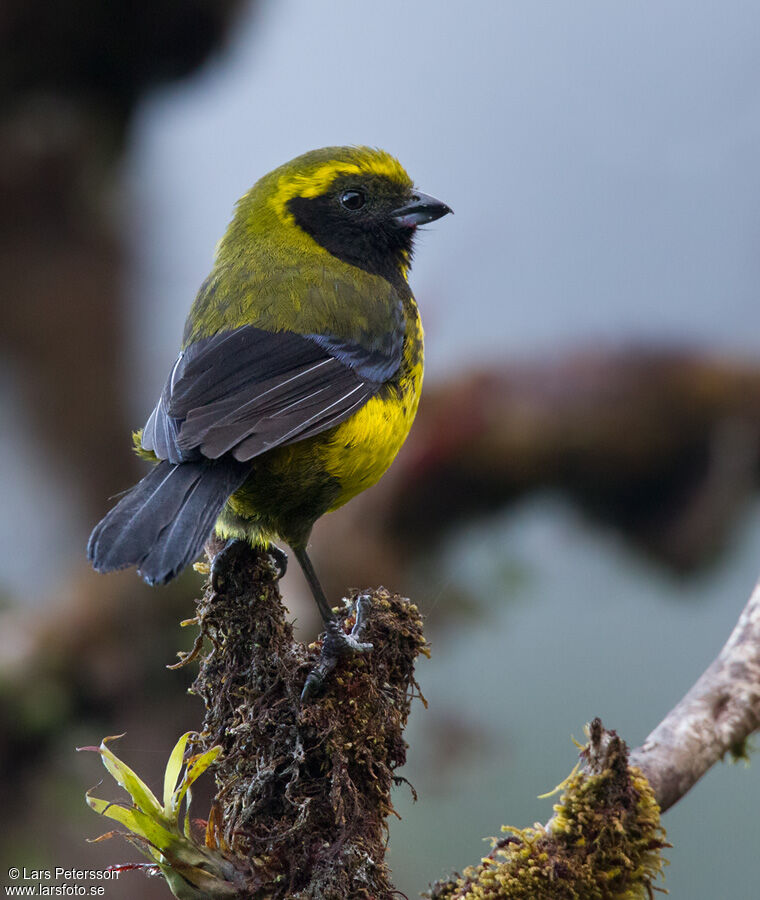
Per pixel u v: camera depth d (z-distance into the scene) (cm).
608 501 1225
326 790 558
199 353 758
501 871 528
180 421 702
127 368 1210
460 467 1175
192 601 1050
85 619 1043
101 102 1190
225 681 593
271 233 890
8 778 1010
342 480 743
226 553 608
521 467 1177
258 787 559
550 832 539
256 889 529
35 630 1047
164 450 680
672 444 1195
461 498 1184
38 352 1170
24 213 1171
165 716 1043
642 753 584
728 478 1211
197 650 610
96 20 1124
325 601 728
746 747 623
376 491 1168
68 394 1173
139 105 1219
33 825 1006
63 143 1170
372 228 901
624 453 1184
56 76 1155
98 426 1179
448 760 1131
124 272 1216
